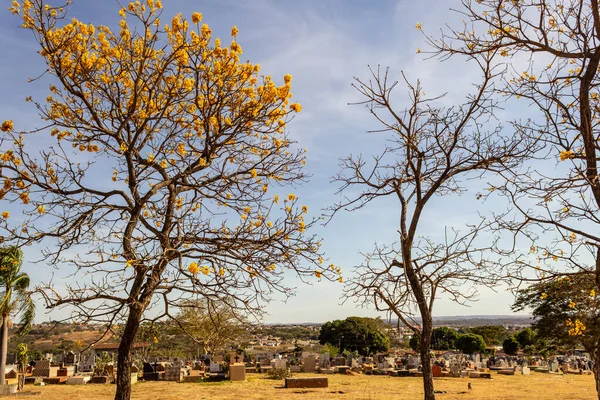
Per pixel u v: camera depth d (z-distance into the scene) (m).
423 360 8.88
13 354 28.73
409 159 9.48
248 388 26.84
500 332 84.19
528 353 67.94
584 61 6.34
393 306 8.77
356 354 57.56
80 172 7.48
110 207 7.36
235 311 7.52
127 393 6.97
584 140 6.27
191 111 8.36
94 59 7.68
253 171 8.36
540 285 7.16
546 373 44.44
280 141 8.68
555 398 23.55
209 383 29.75
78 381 28.39
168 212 8.03
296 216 7.70
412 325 9.13
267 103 8.14
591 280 6.88
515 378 37.50
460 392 26.11
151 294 7.11
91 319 6.57
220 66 7.86
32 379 28.03
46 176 7.37
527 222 6.43
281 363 39.84
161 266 7.13
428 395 8.66
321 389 26.59
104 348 35.25
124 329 7.64
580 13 6.25
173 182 8.09
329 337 70.06
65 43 7.26
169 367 31.61
